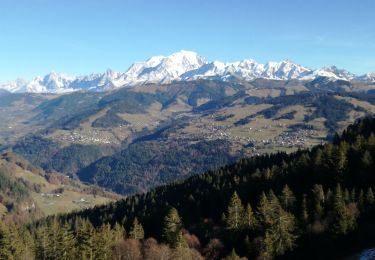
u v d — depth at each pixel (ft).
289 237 475.31
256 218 531.09
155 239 567.59
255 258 479.41
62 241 549.54
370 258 406.82
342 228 460.14
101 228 573.33
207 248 506.89
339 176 566.77
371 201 492.95
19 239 584.40
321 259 450.71
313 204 520.01
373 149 595.88
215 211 622.95
